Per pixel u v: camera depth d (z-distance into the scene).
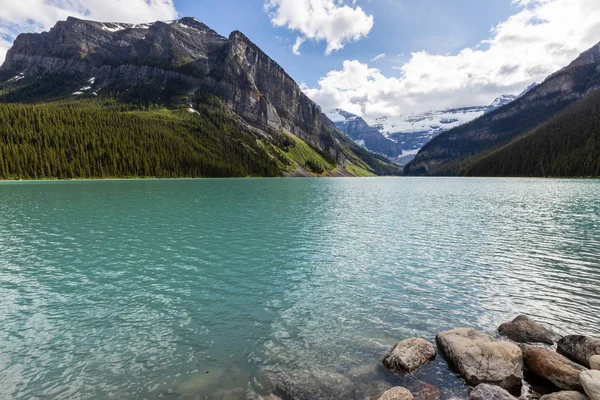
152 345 12.68
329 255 25.88
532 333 12.95
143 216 44.66
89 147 162.50
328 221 41.97
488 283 19.47
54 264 23.25
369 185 146.00
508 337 13.07
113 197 68.94
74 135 162.75
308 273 21.48
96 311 15.73
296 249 27.77
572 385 9.68
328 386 10.15
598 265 22.95
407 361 10.88
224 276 20.88
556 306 16.22
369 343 12.80
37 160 141.25
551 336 12.93
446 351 11.66
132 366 11.29
